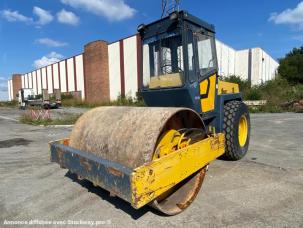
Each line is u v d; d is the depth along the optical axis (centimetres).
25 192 446
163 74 475
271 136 843
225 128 545
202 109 475
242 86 2288
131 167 321
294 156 602
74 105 3234
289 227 312
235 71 3416
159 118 331
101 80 2997
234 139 545
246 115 603
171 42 462
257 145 719
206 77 485
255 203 376
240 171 506
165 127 347
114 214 358
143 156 313
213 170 514
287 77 4341
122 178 283
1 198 425
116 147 346
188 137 377
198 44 472
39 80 4794
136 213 358
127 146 334
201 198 395
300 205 367
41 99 3189
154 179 288
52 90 4350
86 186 461
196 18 463
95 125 403
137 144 324
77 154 367
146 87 508
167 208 351
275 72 4788
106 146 361
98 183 327
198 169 367
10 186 476
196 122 398
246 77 3369
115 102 2734
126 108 402
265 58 3753
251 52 3347
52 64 4269
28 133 1116
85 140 400
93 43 3044
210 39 518
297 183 443
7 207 392
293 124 1097
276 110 1711
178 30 442
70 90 3828
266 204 372
